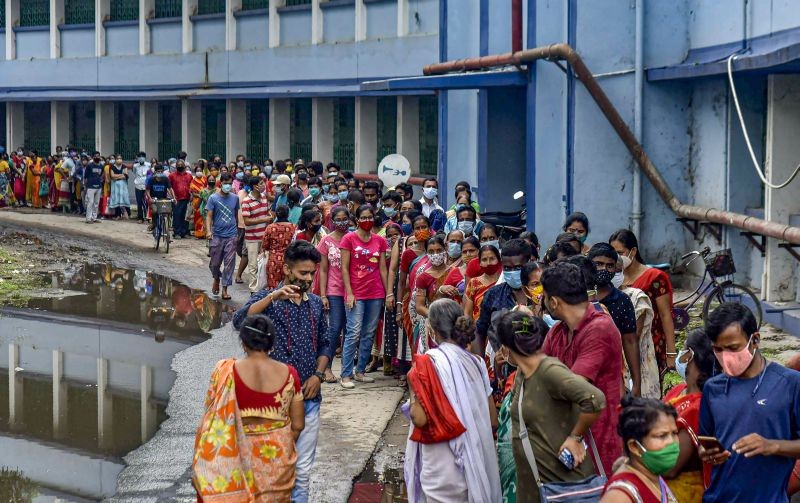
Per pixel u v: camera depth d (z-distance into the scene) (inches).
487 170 800.9
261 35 1196.5
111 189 1176.2
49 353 527.5
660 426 174.6
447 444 248.2
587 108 640.4
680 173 637.3
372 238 452.4
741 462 205.0
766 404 203.9
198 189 1024.2
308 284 288.7
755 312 512.7
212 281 759.1
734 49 566.3
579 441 225.1
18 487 333.7
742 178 585.0
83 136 1448.1
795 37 493.4
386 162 793.6
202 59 1257.4
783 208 528.4
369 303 454.0
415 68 1018.1
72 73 1413.6
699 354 220.8
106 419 412.5
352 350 453.7
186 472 346.0
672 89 632.4
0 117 1541.6
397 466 351.3
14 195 1327.5
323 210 609.6
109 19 1380.4
